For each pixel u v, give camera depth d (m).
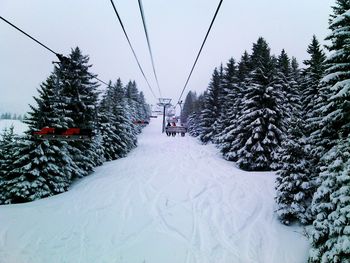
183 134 49.06
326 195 6.87
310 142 9.88
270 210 10.76
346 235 5.64
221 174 17.14
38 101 14.16
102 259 7.53
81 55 18.16
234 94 28.98
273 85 20.11
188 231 9.17
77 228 9.47
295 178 9.13
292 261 7.38
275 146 18.56
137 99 65.94
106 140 25.25
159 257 7.62
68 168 14.88
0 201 13.22
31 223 9.91
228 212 10.75
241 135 20.77
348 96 8.45
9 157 14.55
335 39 9.38
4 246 8.22
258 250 7.99
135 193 13.30
